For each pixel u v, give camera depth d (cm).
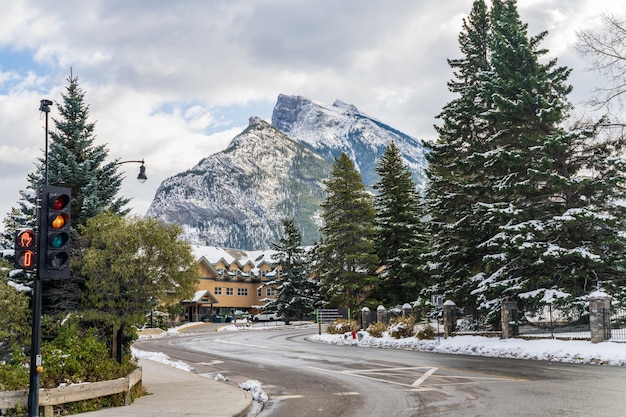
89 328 1969
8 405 1194
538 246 2978
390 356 2836
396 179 5412
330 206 5688
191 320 9106
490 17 4338
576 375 1803
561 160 3147
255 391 1736
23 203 2564
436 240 4272
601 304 2495
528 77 3338
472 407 1275
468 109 3950
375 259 5238
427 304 4097
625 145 3030
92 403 1342
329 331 4944
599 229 3092
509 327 3039
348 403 1433
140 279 1742
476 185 3628
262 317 8812
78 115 2603
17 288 1955
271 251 11294
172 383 1923
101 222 1823
